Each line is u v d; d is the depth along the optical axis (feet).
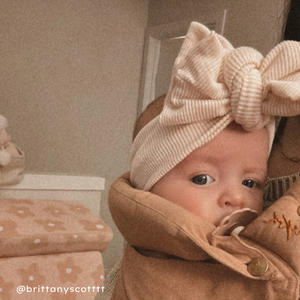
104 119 7.42
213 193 1.29
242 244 1.18
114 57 7.42
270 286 1.14
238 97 1.22
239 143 1.29
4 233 3.67
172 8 7.14
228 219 1.26
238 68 1.24
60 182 5.14
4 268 3.69
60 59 6.77
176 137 1.34
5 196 4.72
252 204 1.32
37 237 3.86
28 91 6.48
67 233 4.09
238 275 1.20
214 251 1.15
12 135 6.40
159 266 1.32
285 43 1.25
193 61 1.30
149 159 1.45
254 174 1.33
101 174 7.47
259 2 5.14
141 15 7.70
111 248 7.37
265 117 1.27
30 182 4.90
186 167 1.34
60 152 6.95
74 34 6.89
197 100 1.27
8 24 6.17
